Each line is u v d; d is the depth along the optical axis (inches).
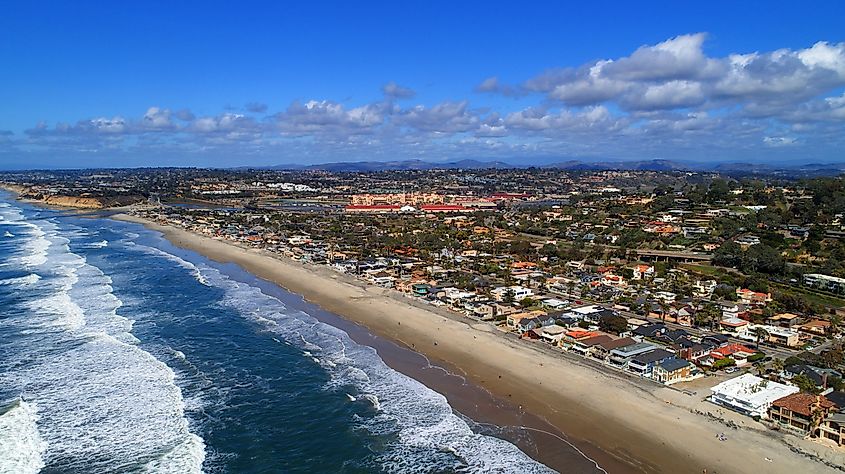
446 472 2281.0
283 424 2662.4
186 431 2551.7
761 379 3034.0
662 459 2348.7
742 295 4879.4
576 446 2465.6
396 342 3804.1
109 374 3139.8
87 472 2229.3
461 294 4874.5
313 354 3558.1
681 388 3041.3
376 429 2620.6
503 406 2844.5
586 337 3683.6
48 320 4065.0
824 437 2447.1
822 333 3937.0
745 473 2223.2
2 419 2600.9
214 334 3914.9
